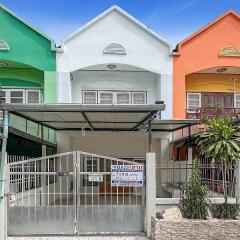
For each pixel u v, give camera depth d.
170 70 20.45
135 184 11.48
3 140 11.16
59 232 11.23
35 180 13.39
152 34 20.44
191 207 11.18
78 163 11.31
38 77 20.95
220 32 20.91
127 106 11.16
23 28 19.95
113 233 11.33
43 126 16.66
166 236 10.52
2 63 20.25
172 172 17.27
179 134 19.02
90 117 13.45
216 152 10.99
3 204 10.87
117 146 21.81
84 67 20.05
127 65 20.41
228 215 11.38
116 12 20.41
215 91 22.00
